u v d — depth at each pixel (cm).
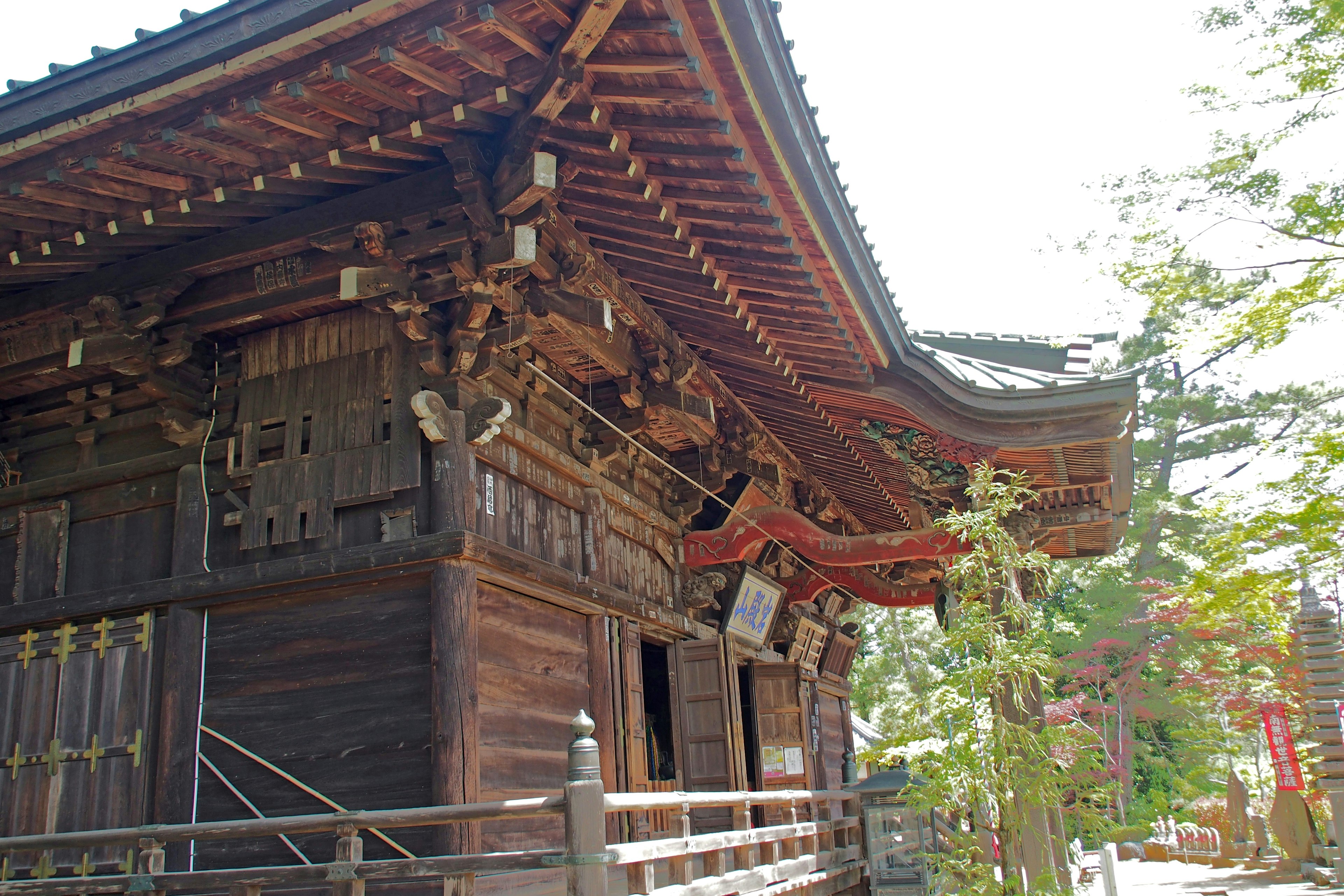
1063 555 1345
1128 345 3123
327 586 717
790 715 1303
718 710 1083
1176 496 2939
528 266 694
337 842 519
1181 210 1161
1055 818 909
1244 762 3275
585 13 486
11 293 801
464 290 677
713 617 1233
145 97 567
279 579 712
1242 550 1296
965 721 760
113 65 567
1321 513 1166
